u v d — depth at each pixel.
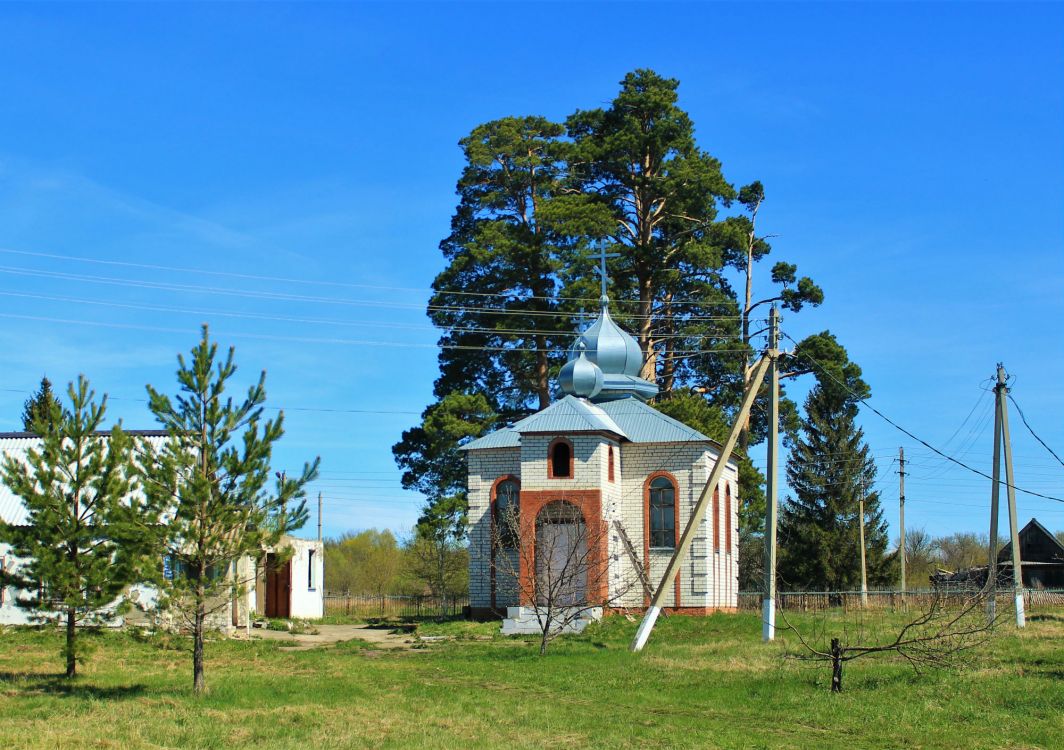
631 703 24.59
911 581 85.75
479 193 61.62
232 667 31.38
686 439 47.75
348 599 61.06
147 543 24.39
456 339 60.81
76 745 18.86
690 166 61.09
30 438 45.22
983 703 23.31
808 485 69.12
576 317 57.75
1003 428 43.16
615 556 40.56
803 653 31.11
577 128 64.69
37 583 26.44
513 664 31.88
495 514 48.56
